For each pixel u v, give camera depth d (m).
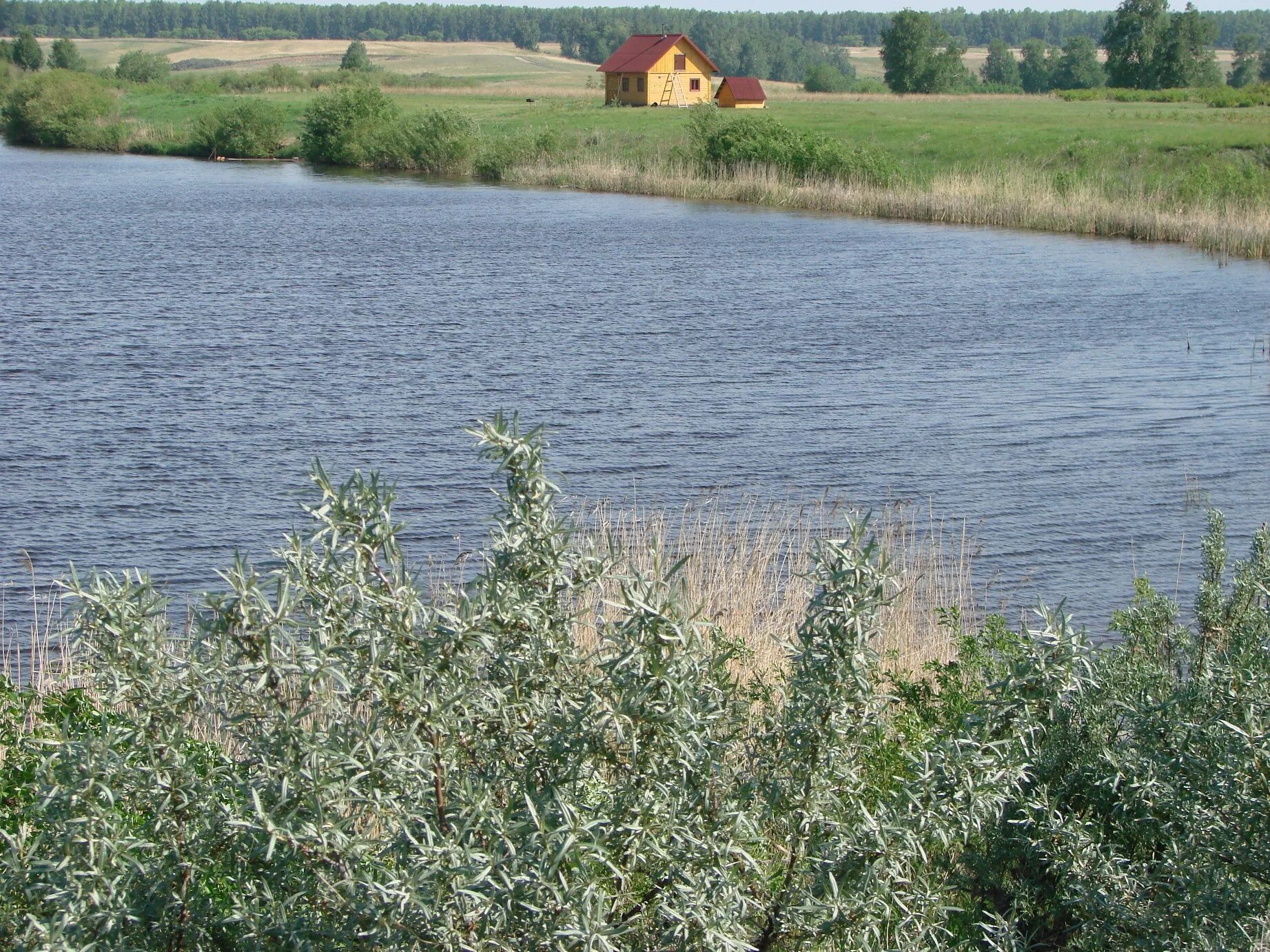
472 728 3.71
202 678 3.48
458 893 3.11
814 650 3.84
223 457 18.75
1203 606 6.56
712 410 21.64
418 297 33.22
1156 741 4.92
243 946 3.34
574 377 24.08
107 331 28.41
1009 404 21.95
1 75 123.25
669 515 15.84
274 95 125.88
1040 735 5.16
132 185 66.44
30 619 12.45
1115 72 142.25
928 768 3.87
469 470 18.02
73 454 18.83
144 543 15.16
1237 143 55.62
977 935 4.66
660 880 3.54
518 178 67.25
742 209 53.75
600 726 3.47
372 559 3.65
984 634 6.51
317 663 3.36
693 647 3.51
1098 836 4.71
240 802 3.44
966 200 48.75
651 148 69.56
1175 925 4.21
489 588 3.66
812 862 3.84
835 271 37.12
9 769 4.72
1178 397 22.23
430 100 112.44
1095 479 17.50
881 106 96.69
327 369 24.70
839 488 17.27
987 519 15.79
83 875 3.16
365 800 3.38
